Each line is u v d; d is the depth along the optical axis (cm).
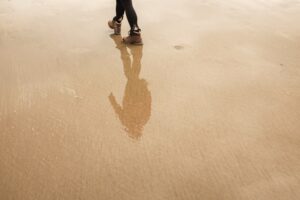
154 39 420
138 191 221
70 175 234
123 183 227
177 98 310
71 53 394
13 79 344
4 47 412
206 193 219
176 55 382
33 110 299
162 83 333
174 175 232
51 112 296
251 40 410
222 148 254
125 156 249
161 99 310
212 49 392
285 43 400
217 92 316
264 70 348
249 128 272
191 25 454
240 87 322
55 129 277
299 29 435
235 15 482
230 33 429
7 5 548
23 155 252
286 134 265
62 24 472
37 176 234
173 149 254
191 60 371
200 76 341
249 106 296
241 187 222
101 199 216
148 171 236
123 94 318
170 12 498
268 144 256
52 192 222
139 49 398
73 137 268
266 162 241
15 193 222
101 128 277
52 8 531
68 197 218
